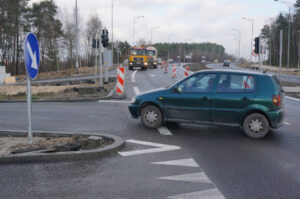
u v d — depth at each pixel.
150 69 49.34
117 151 6.10
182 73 39.16
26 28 58.62
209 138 7.36
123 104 13.33
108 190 4.23
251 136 7.46
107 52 21.81
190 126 8.69
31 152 5.59
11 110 11.73
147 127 8.48
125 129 8.23
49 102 14.33
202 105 7.87
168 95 8.23
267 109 7.33
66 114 10.67
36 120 9.52
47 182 4.49
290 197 4.10
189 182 4.55
